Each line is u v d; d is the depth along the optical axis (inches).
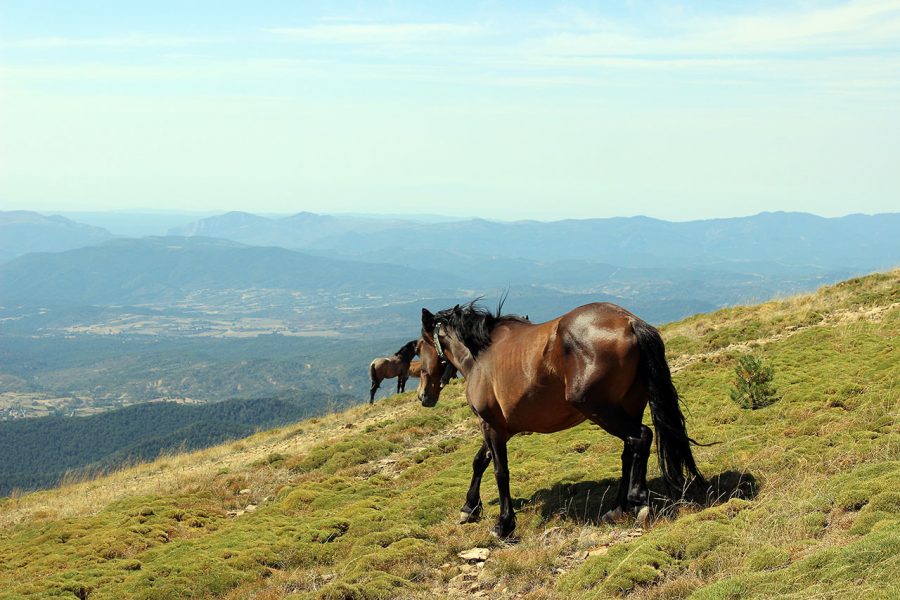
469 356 386.6
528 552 326.0
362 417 981.8
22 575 434.9
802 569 218.5
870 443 344.5
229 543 435.5
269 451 859.4
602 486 398.6
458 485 492.4
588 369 317.4
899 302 768.3
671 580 255.3
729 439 432.8
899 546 206.5
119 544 471.8
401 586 324.8
